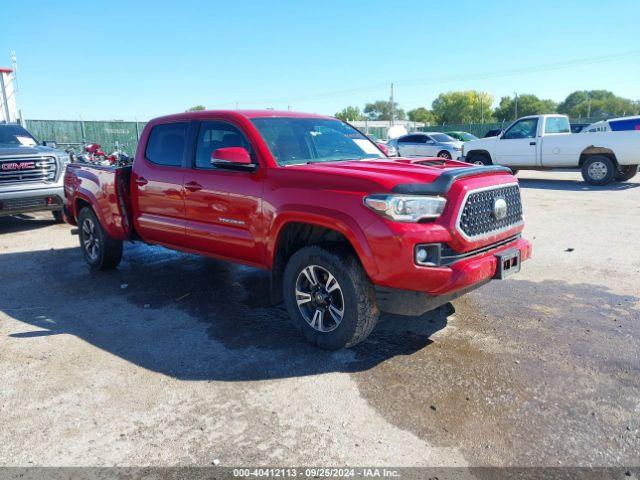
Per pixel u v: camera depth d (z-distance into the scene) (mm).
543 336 4332
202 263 6914
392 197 3555
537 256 6910
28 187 9078
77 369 3881
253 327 4648
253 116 4816
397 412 3244
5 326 4758
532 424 3096
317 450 2889
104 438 3027
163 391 3545
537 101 121688
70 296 5609
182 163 5184
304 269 4129
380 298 3787
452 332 4445
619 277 5914
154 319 4883
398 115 138625
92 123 23797
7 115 17547
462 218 3699
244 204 4508
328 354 4066
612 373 3686
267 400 3410
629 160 13734
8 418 3246
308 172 4082
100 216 6129
